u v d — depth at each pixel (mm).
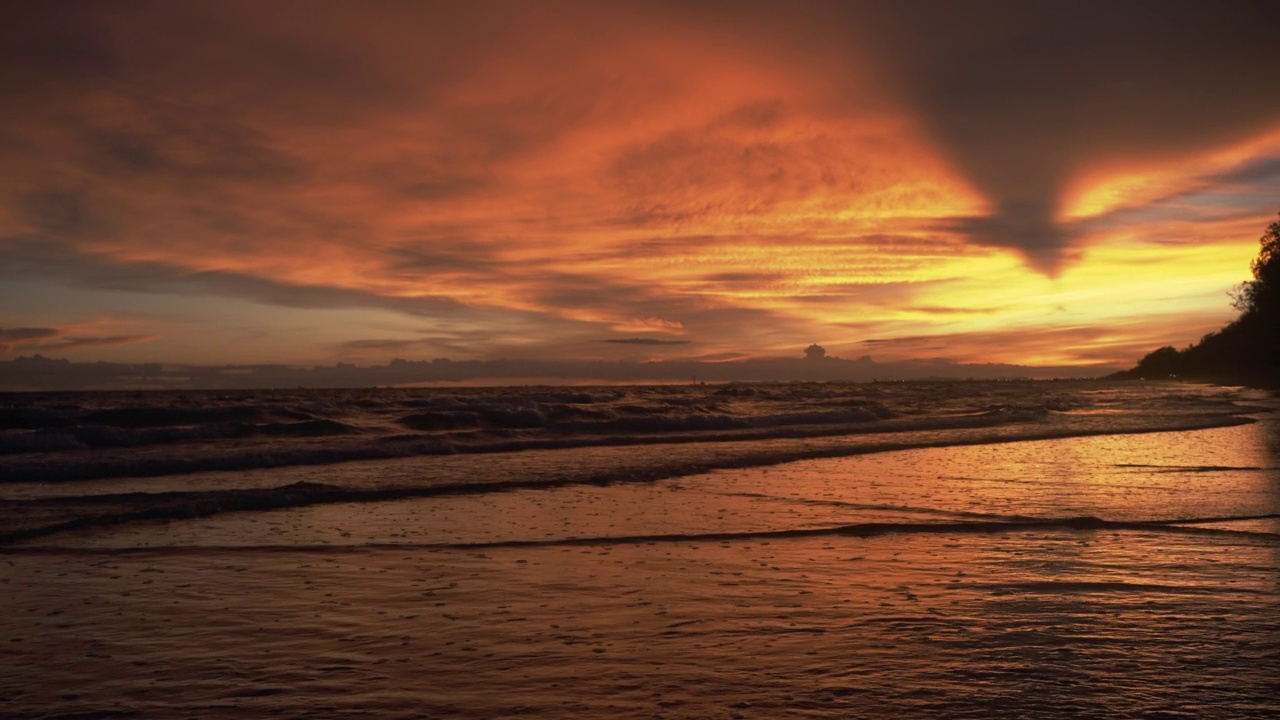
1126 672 4250
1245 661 4430
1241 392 65062
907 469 13758
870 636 4879
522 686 4082
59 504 9477
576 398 41156
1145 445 18422
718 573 6562
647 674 4254
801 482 12102
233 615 5395
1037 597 5781
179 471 13367
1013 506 9930
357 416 26031
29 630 5051
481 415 24156
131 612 5465
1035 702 3848
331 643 4812
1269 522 8797
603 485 11742
